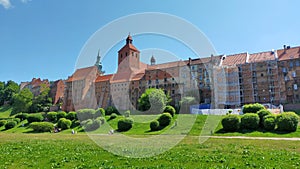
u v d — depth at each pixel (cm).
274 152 1313
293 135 2328
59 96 8944
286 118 2505
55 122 5147
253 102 6588
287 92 6362
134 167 1008
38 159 1227
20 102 8231
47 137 2636
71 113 4691
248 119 2689
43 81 10825
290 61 6488
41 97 8656
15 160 1211
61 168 1034
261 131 2581
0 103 11400
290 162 1063
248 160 1105
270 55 6950
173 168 981
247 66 6844
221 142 1808
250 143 1734
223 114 3034
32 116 5362
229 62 7181
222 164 1040
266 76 6619
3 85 12356
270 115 2709
